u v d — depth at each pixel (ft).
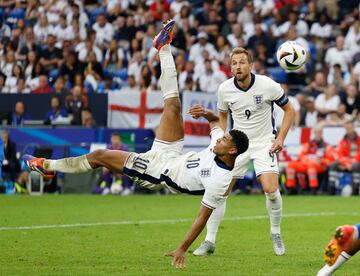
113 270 67.15
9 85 205.67
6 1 231.50
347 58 191.42
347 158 161.79
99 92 173.17
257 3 212.43
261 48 192.24
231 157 65.16
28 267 68.74
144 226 104.78
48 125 171.01
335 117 170.40
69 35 219.00
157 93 166.91
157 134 71.41
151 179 68.23
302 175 163.53
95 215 119.75
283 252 78.79
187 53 202.18
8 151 164.35
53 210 127.44
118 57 202.59
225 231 99.60
